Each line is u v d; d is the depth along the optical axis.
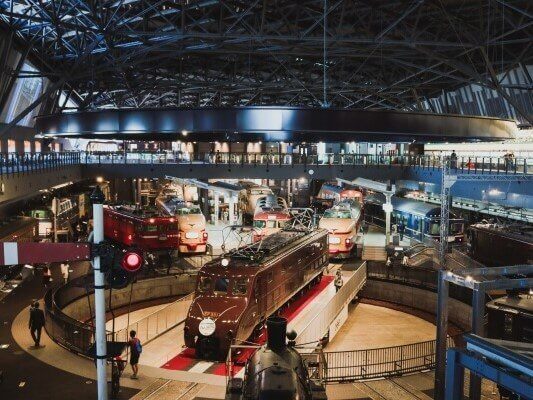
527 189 41.03
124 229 42.12
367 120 23.27
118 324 28.20
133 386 17.11
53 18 49.56
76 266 35.38
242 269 23.52
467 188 48.66
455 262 38.06
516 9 44.12
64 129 27.52
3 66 49.88
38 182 42.00
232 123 23.50
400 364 21.72
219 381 17.70
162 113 24.42
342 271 38.56
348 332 29.98
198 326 21.73
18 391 16.52
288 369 10.70
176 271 35.78
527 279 16.22
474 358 9.62
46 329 22.05
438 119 24.70
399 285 35.47
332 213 43.22
